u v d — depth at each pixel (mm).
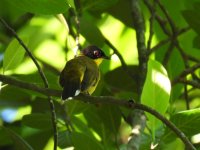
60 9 9109
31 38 16938
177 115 9422
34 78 10578
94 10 12688
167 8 14570
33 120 11102
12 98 12758
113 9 13430
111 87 12977
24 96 12859
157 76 9219
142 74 11906
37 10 9141
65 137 11047
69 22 12477
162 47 13414
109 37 16609
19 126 13547
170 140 9664
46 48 17078
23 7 9172
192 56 14375
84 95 8898
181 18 14672
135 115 10578
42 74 9180
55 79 10570
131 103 8633
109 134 11883
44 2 9070
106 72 13570
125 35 16594
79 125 11703
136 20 12773
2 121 14570
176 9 14555
